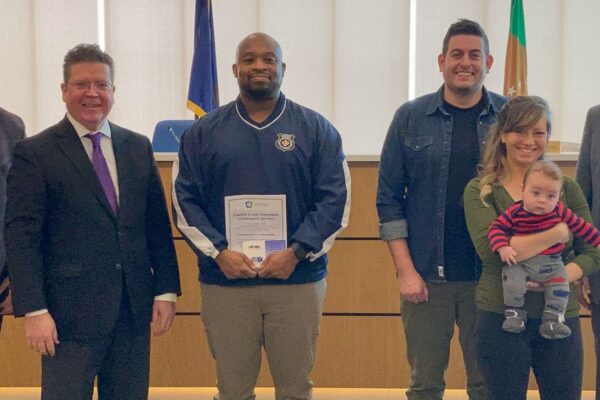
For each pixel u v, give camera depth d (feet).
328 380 12.05
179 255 11.91
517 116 7.53
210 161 8.51
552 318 7.08
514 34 15.08
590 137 8.97
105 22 17.42
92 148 7.93
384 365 11.99
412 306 9.05
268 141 8.46
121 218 7.85
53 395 7.64
